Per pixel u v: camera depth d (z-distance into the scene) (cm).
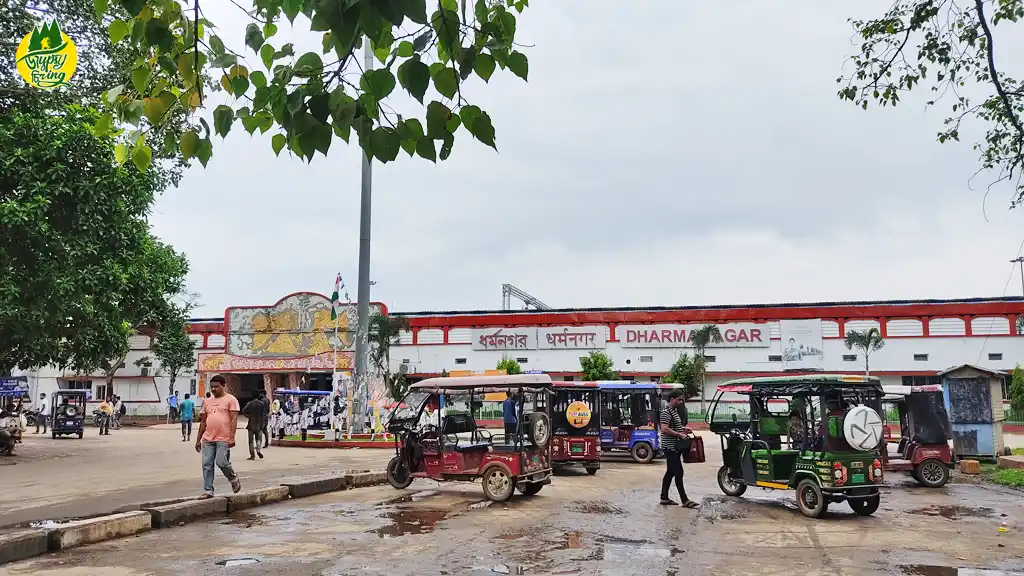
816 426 1145
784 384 1121
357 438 2289
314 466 1634
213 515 1022
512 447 1185
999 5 845
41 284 1616
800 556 791
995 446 1844
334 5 281
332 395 2425
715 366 3741
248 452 2042
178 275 2950
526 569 722
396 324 3622
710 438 2855
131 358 4394
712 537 895
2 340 1809
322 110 318
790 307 3722
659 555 791
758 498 1239
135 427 3706
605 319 3881
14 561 737
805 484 1064
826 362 3653
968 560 776
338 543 837
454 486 1355
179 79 409
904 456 1472
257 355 3788
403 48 344
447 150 337
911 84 902
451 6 356
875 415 1056
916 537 902
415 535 888
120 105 383
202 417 1086
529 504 1151
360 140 326
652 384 1972
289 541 846
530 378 1207
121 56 1489
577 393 1709
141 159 388
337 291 2673
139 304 1895
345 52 306
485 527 945
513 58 336
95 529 837
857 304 3691
